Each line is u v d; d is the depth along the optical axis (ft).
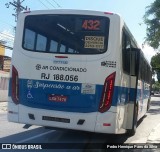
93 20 16.44
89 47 16.28
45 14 17.26
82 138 20.61
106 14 16.33
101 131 15.88
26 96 16.96
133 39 20.90
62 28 16.85
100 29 16.33
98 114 15.92
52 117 16.42
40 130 23.20
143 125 32.14
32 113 16.75
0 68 89.20
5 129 23.57
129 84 19.69
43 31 17.19
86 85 16.08
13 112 17.20
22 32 17.56
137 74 20.15
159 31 71.61
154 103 89.66
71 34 16.65
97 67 16.07
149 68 37.76
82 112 16.06
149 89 40.42
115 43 16.14
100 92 15.97
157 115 45.62
